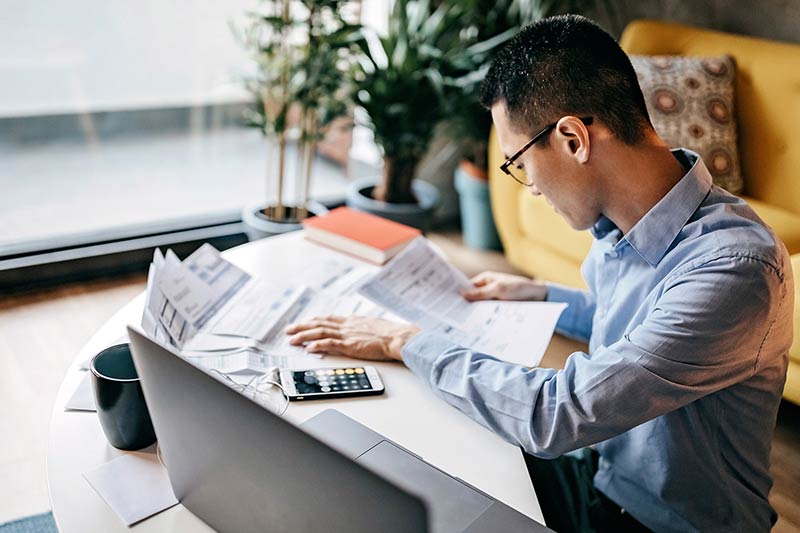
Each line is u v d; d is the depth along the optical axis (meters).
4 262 2.48
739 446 1.11
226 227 2.90
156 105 2.69
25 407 1.97
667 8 3.02
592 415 1.00
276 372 1.13
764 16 2.75
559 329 1.45
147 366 0.78
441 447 1.02
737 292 0.98
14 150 2.46
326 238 1.65
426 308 1.34
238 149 2.98
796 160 2.43
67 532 0.84
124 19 2.50
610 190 1.09
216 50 2.74
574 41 1.04
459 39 3.02
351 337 1.22
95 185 2.67
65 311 2.42
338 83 2.64
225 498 0.79
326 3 2.46
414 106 2.79
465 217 3.22
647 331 1.01
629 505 1.18
